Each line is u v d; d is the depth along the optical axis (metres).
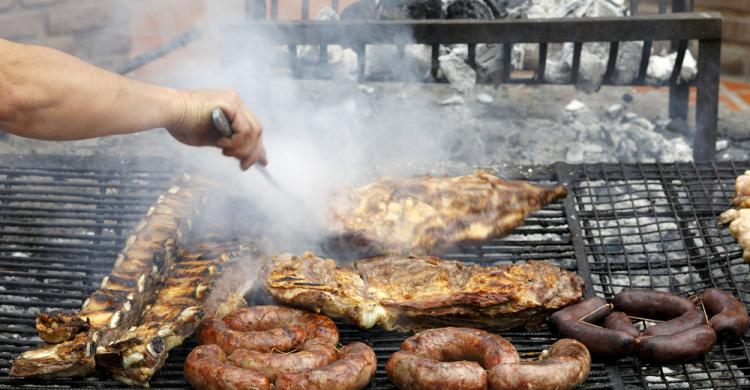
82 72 2.21
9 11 5.82
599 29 4.08
